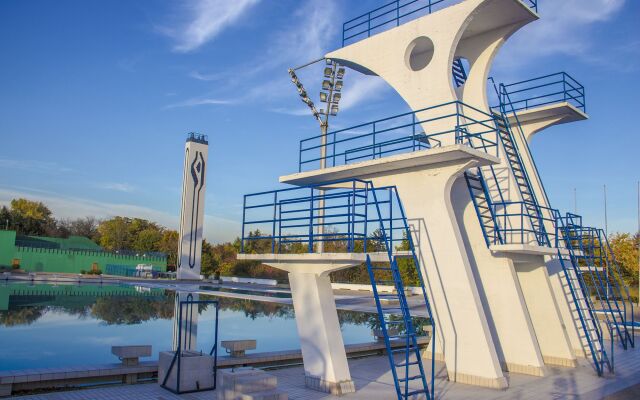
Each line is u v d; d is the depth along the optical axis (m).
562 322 13.01
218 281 50.72
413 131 10.55
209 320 21.77
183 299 29.39
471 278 10.46
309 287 9.77
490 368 10.14
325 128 25.22
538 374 11.47
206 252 61.88
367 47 12.57
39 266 54.28
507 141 13.30
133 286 38.34
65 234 83.19
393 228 9.71
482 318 10.36
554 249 11.98
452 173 10.25
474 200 11.50
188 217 48.00
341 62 13.33
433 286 10.95
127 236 77.94
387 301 30.20
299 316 9.95
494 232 11.44
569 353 12.77
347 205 9.14
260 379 7.87
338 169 11.12
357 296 33.97
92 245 65.81
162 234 76.44
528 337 11.73
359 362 12.78
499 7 11.14
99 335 16.48
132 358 10.05
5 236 52.56
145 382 9.99
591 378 11.27
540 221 12.55
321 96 25.03
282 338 17.50
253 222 10.87
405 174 11.08
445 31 11.12
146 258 61.47
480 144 12.63
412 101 11.60
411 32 11.72
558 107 14.19
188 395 8.73
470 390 9.85
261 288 41.66
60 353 13.50
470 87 12.80
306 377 9.69
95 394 8.67
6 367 11.77
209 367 9.20
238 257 10.95
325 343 9.38
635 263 37.25
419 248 11.01
